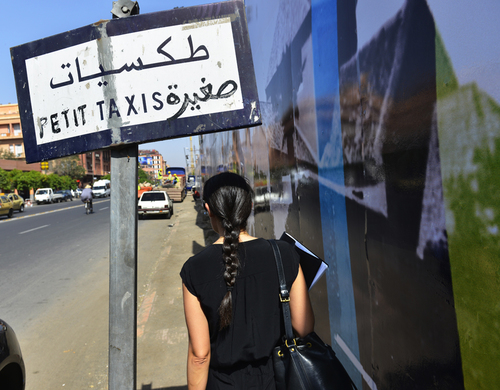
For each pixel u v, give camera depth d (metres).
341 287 1.91
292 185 2.82
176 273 6.21
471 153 0.88
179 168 47.94
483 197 0.85
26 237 11.09
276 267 1.08
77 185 64.25
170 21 1.22
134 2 1.24
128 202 1.21
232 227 1.05
